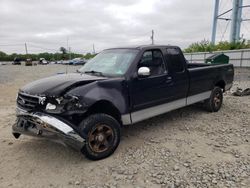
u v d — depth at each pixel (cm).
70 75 486
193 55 3344
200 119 640
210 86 672
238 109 740
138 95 479
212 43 3844
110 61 522
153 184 348
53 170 392
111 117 430
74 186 349
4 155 447
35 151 461
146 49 512
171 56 557
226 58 2177
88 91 405
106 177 369
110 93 432
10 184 357
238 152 442
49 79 461
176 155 434
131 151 453
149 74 480
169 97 548
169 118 650
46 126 383
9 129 589
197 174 369
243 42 3303
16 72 3178
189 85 596
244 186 338
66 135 376
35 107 404
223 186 338
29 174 383
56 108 389
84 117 402
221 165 395
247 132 541
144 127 582
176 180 354
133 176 369
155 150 455
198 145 475
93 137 410
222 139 503
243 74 1914
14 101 989
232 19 3491
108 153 429
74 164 410
